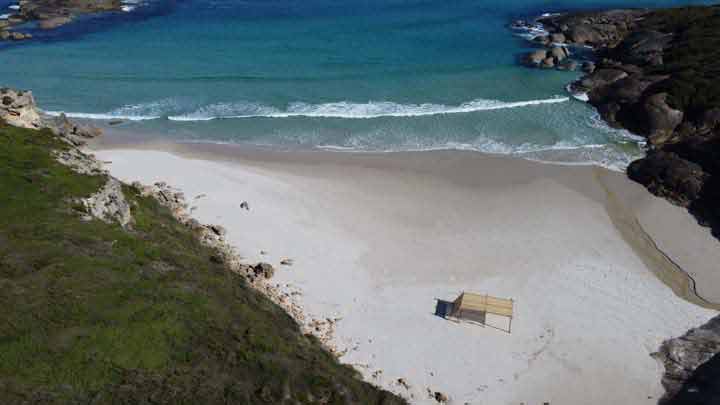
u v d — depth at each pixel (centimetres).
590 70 6969
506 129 5772
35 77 7038
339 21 8712
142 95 6588
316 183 4862
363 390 2853
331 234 4159
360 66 7200
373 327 3366
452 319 3441
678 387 3011
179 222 4072
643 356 3203
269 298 3409
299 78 6906
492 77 6906
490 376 3105
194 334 2723
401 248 4031
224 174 4978
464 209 4494
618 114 5856
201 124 5966
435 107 6225
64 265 2875
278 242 4028
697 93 5450
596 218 4391
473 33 8219
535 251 4012
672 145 5188
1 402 2138
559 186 4800
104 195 3547
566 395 3009
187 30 8525
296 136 5722
